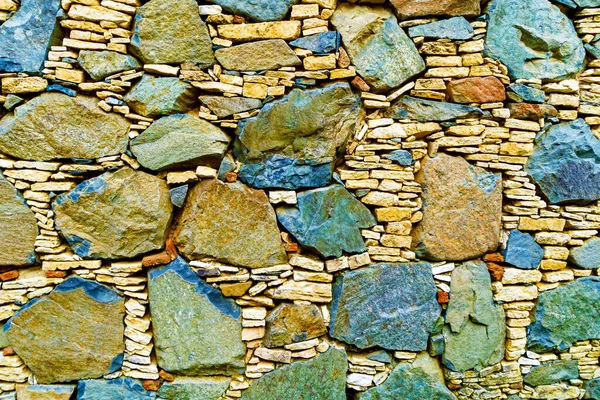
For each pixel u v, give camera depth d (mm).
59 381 1980
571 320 2158
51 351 1954
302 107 1929
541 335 2148
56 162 1908
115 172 1921
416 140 2064
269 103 1938
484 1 2045
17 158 1887
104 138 1901
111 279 1961
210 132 1929
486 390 2139
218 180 1947
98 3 1854
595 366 2197
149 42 1879
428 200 2041
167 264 1980
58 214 1902
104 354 1976
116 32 1869
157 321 1970
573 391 2186
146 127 1927
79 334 1959
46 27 1846
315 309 1997
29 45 1846
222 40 1920
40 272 1955
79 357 1964
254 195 1956
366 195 2025
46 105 1860
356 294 2029
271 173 1961
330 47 1927
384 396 2070
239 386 1999
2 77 1850
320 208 1973
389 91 2035
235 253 1967
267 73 1932
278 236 1979
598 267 2162
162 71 1894
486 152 2066
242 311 1997
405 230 2039
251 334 1988
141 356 1987
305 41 1932
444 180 2037
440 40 1998
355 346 2066
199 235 1953
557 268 2146
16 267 1941
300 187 1980
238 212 1955
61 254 1933
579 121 2119
